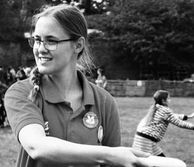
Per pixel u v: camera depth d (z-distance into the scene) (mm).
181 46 36188
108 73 37219
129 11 36625
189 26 35656
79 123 1938
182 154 9320
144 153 1419
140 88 31438
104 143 2131
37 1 32812
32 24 1894
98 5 46438
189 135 12172
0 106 13039
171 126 14117
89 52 2021
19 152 1932
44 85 1926
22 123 1696
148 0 36531
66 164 1432
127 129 13008
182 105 23219
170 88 31953
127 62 37406
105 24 37031
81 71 2049
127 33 35750
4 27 33219
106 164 1404
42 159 1464
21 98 1843
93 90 2066
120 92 31312
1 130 12492
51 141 1461
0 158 8266
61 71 1913
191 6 35438
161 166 1391
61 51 1824
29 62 32031
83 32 1926
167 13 35312
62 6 1883
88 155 1402
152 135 6785
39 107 1876
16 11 33656
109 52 37062
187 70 37031
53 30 1794
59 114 1899
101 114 2055
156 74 37125
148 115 6898
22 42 33625
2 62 32375
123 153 1393
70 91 1974
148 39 35531
